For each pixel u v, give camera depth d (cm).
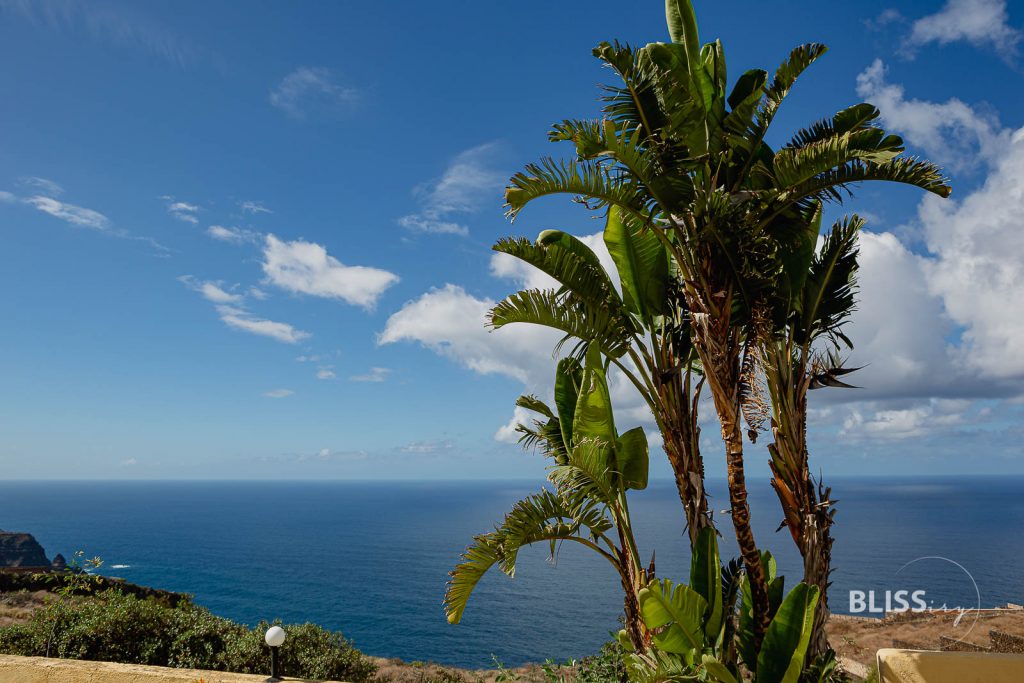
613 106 670
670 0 761
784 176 623
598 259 782
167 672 491
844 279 737
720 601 609
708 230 628
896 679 383
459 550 13938
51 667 509
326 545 14900
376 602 8150
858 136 596
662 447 700
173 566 11362
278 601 8206
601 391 668
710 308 645
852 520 19075
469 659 5269
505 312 701
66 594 762
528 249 705
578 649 5562
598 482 652
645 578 653
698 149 707
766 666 539
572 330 717
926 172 554
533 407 809
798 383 709
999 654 369
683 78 718
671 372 697
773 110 671
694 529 654
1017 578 8631
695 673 532
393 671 1155
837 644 1157
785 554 12862
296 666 777
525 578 10325
